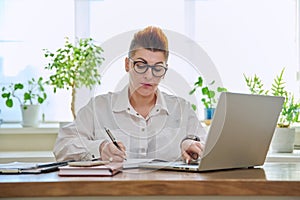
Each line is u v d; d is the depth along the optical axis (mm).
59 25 3477
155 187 1523
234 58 3533
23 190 1499
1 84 3459
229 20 3537
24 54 3459
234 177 1628
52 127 3271
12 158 2809
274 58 3523
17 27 3451
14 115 3494
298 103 3357
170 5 3555
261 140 1950
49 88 3486
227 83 3531
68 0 3479
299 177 1646
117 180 1518
